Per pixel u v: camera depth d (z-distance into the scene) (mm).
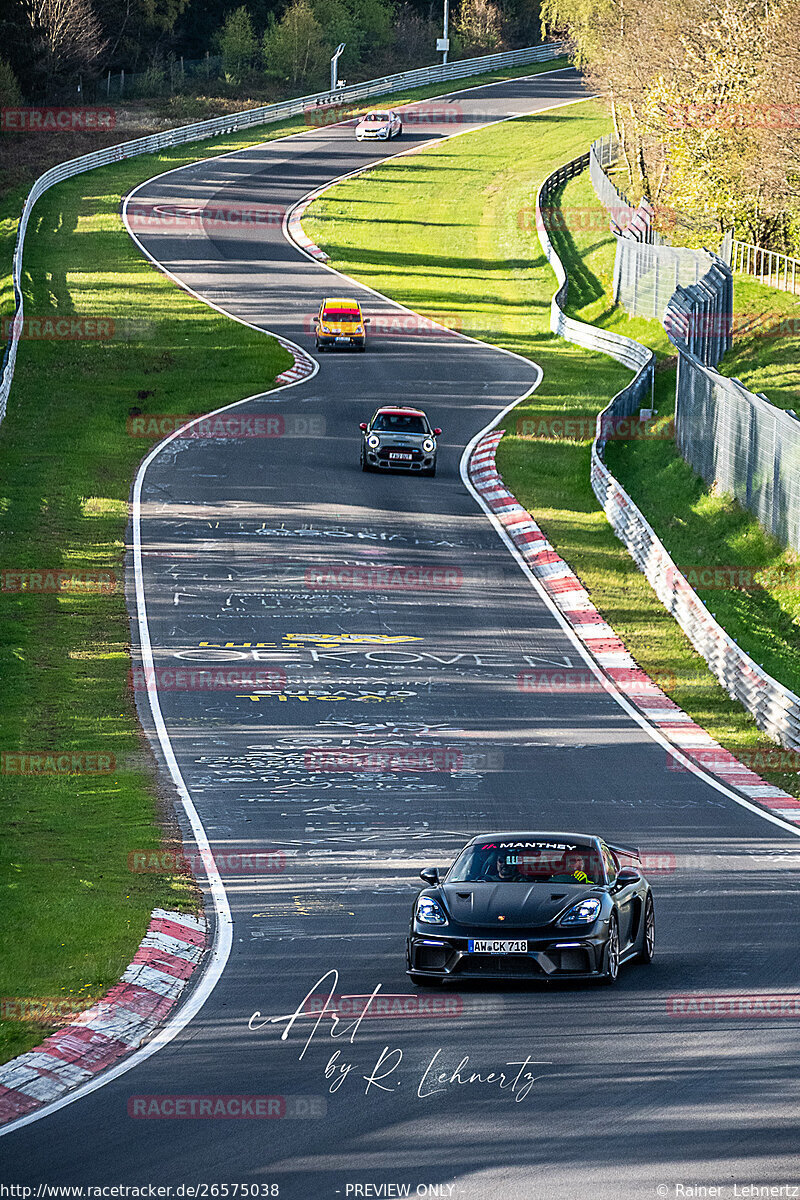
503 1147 20609
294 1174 19844
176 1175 19922
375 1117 22031
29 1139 21578
